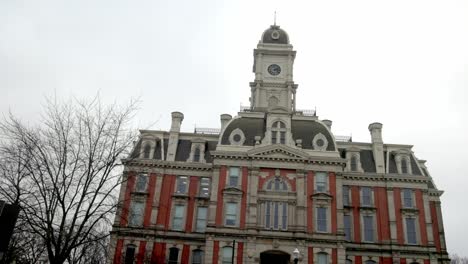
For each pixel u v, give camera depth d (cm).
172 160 6159
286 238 5097
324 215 5281
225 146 5641
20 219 2805
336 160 5509
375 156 6328
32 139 2878
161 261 5609
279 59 8206
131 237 5672
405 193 6078
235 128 5862
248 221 5197
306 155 5500
